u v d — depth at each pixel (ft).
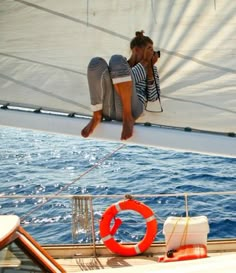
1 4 19.92
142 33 18.78
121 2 19.49
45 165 101.86
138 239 52.70
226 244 33.37
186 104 18.63
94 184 82.99
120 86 17.31
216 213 61.05
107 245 33.78
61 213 64.69
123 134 17.10
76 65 19.57
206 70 18.70
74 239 35.09
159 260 31.04
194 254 29.84
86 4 19.63
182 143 16.40
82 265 32.55
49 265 14.74
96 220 59.41
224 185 78.79
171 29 19.25
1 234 13.42
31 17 19.85
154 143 16.84
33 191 82.12
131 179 84.99
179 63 18.98
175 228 31.48
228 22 18.81
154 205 65.92
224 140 16.22
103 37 19.66
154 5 19.40
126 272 14.05
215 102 18.52
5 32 19.93
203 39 18.89
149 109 18.80
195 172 86.94
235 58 18.58
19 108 19.06
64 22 19.74
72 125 17.74
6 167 100.83
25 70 19.74
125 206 34.47
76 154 111.86
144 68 18.53
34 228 58.13
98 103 17.56
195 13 19.10
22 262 14.17
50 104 19.38
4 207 68.69
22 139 137.08
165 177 84.79
